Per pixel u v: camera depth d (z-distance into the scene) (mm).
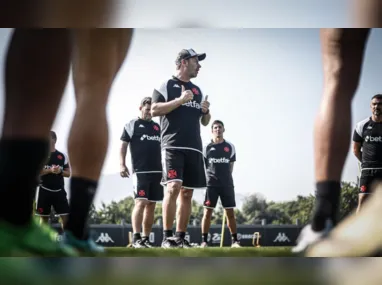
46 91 3377
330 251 2789
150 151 18500
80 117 4906
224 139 22859
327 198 3977
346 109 4320
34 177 3252
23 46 3361
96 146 4832
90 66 5078
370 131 19906
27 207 3148
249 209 84125
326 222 3871
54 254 2951
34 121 3336
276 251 3234
